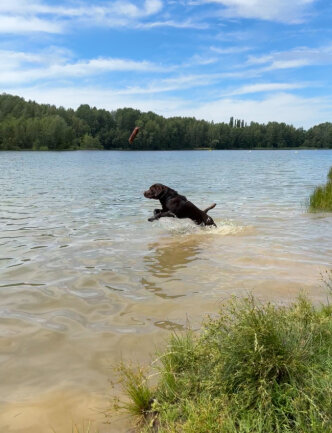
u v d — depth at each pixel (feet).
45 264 11.82
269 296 9.23
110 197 28.30
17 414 5.32
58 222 18.47
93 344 7.15
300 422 4.43
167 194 18.24
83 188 34.32
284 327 6.02
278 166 76.07
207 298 9.20
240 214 21.16
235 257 12.66
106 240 14.93
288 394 4.93
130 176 50.03
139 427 5.09
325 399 4.72
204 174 54.24
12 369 6.38
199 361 5.83
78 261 12.16
